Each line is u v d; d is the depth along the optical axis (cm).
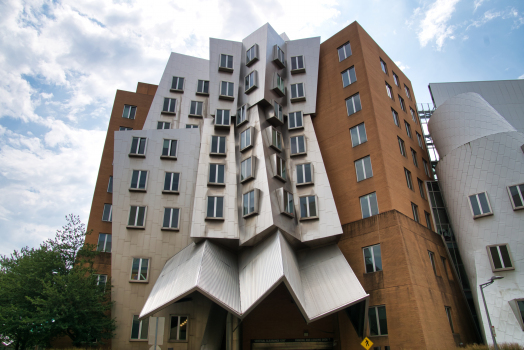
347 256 3114
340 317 2942
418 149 4191
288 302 3209
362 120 3566
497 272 2969
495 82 5306
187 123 4228
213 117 3600
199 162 3312
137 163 3484
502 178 3169
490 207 3152
